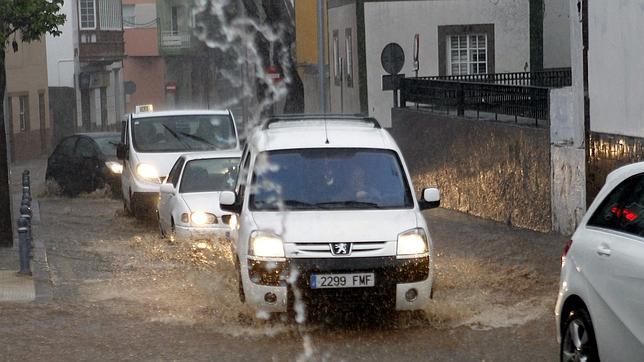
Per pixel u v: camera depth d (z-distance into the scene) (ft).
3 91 151.53
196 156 166.61
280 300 94.99
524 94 177.27
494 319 99.76
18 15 150.41
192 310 106.01
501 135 181.98
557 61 317.63
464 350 88.58
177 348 90.63
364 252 95.04
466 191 198.70
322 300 94.68
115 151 254.06
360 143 107.76
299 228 96.32
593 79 152.46
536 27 315.37
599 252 69.92
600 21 150.10
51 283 122.21
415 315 100.37
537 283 119.14
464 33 317.01
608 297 68.08
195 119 204.13
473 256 142.82
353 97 330.75
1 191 152.87
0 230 153.38
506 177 180.34
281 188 103.40
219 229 150.71
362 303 94.89
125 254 148.56
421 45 317.63
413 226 97.25
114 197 249.14
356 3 318.65
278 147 107.14
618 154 147.02
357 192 102.99
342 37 348.79
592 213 73.92
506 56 317.01
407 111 230.68
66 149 260.62
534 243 153.48
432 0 316.19
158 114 204.95
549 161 165.07
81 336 95.25
